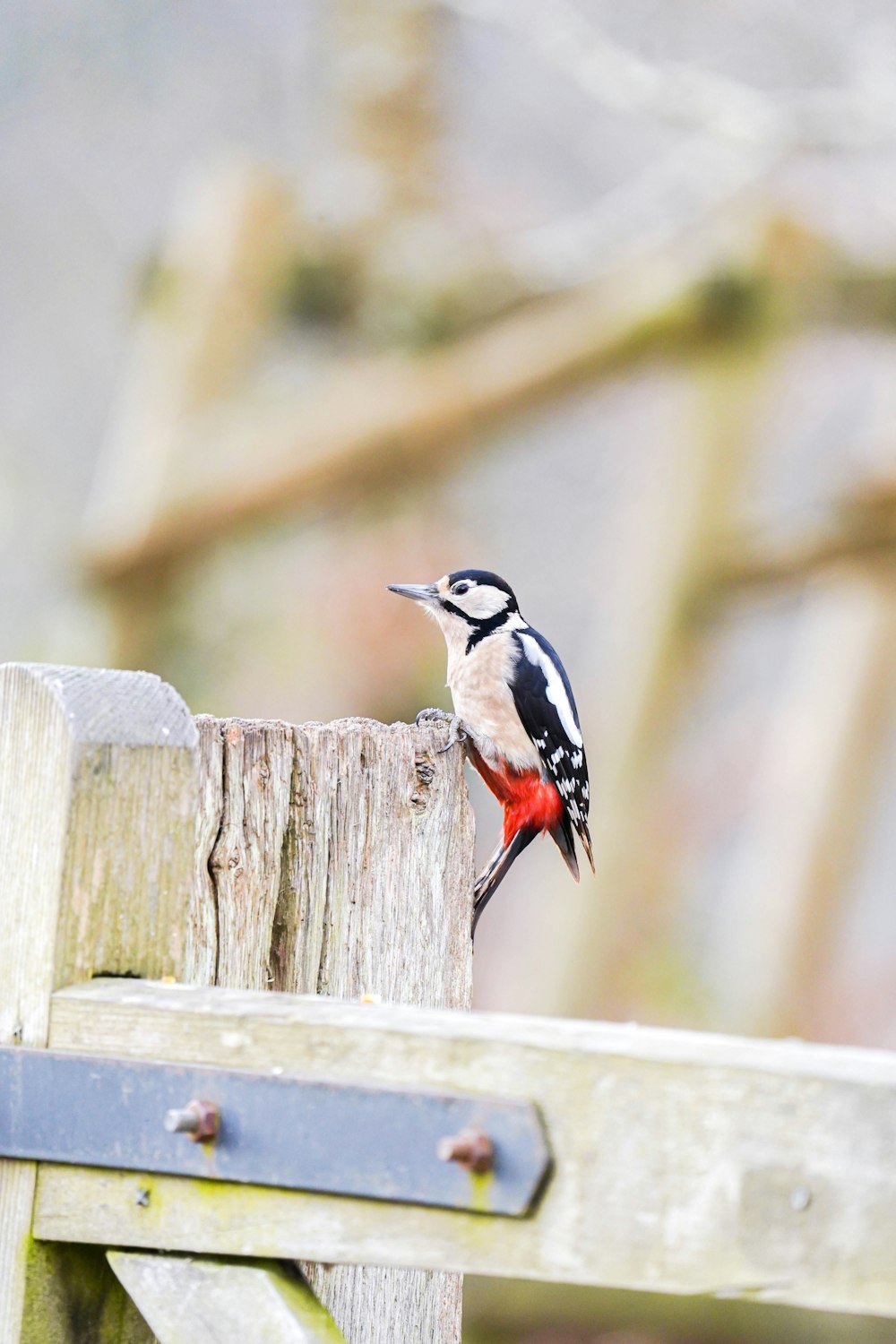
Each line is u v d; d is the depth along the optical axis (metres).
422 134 16.61
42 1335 3.22
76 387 20.92
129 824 3.38
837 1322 12.27
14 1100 3.20
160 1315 3.08
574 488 21.67
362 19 16.69
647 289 15.10
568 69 14.44
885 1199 2.55
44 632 19.36
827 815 18.03
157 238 17.06
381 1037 2.93
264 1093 2.98
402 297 15.55
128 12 21.86
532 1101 2.79
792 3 16.64
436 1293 4.67
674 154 15.34
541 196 20.08
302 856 4.11
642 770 17.28
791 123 14.04
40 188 21.58
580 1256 2.74
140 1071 3.10
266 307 15.84
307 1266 4.01
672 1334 12.33
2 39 21.83
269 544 16.78
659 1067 2.71
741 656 23.12
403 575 17.20
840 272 14.92
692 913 20.95
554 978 17.48
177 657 16.44
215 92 21.89
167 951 3.41
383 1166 2.88
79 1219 3.16
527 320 15.55
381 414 15.12
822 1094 2.61
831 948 18.11
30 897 3.33
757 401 15.66
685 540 16.56
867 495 16.06
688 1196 2.67
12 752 3.40
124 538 15.23
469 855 4.84
